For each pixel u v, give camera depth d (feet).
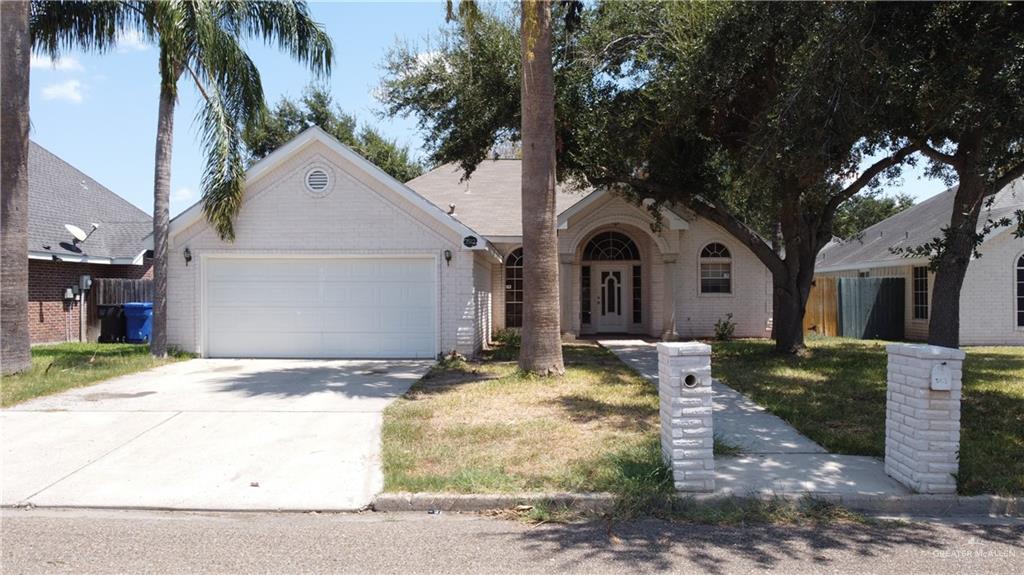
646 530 16.33
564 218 58.18
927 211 77.00
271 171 44.34
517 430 24.09
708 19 36.06
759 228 70.08
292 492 18.61
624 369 39.58
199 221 44.45
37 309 56.18
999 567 14.12
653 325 62.28
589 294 66.69
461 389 32.55
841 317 64.80
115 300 61.98
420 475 19.43
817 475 19.52
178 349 44.83
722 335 60.59
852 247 89.92
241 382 34.76
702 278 62.44
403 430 24.22
